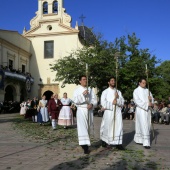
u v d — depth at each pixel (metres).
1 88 27.53
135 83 24.86
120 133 7.66
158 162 6.24
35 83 35.94
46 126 14.98
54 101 13.52
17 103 29.66
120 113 7.79
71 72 26.14
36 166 5.85
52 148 7.95
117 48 26.38
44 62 35.91
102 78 25.94
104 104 7.81
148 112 8.22
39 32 36.25
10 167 5.74
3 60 29.98
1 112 27.75
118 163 6.13
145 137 8.02
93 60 25.27
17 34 33.12
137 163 6.14
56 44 35.53
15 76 30.52
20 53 33.84
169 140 9.66
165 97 35.59
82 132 7.18
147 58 25.47
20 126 14.80
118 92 8.05
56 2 36.44
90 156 6.83
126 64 25.03
